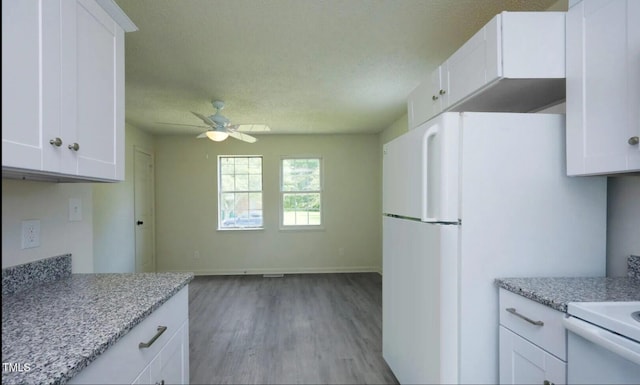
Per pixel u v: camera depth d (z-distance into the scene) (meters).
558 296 1.30
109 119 1.34
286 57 2.62
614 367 1.06
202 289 4.62
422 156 1.71
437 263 1.59
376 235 5.73
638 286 1.44
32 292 1.36
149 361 1.22
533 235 1.58
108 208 4.20
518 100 1.83
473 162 1.56
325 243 5.72
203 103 3.79
